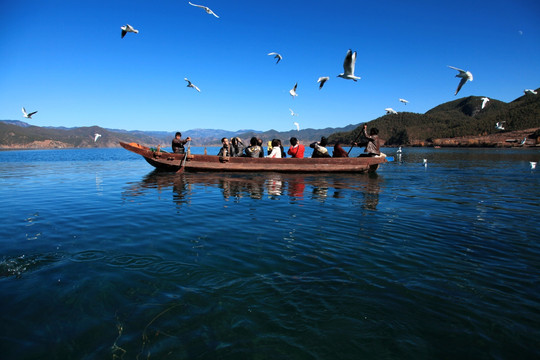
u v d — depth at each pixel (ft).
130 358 8.73
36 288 12.32
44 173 59.67
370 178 47.75
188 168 53.67
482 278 13.30
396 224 21.50
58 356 8.81
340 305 11.27
